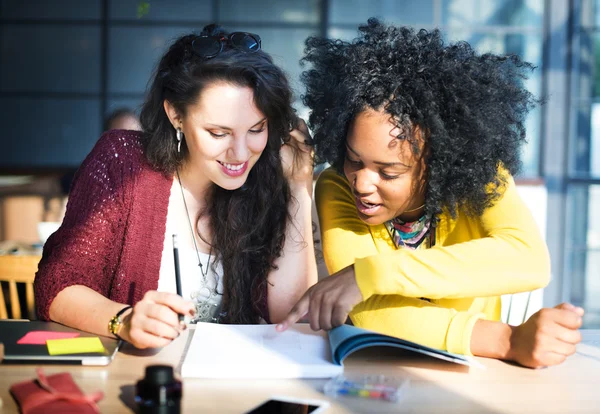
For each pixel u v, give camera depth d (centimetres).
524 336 117
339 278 124
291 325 131
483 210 133
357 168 127
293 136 154
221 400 100
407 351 123
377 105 121
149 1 530
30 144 551
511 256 125
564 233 470
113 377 108
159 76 142
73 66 544
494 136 127
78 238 140
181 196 152
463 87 123
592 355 123
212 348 117
